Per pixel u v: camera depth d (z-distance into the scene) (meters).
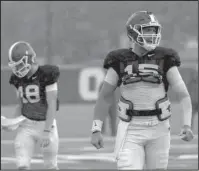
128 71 18.14
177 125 60.19
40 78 22.70
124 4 185.00
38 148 42.84
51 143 23.19
